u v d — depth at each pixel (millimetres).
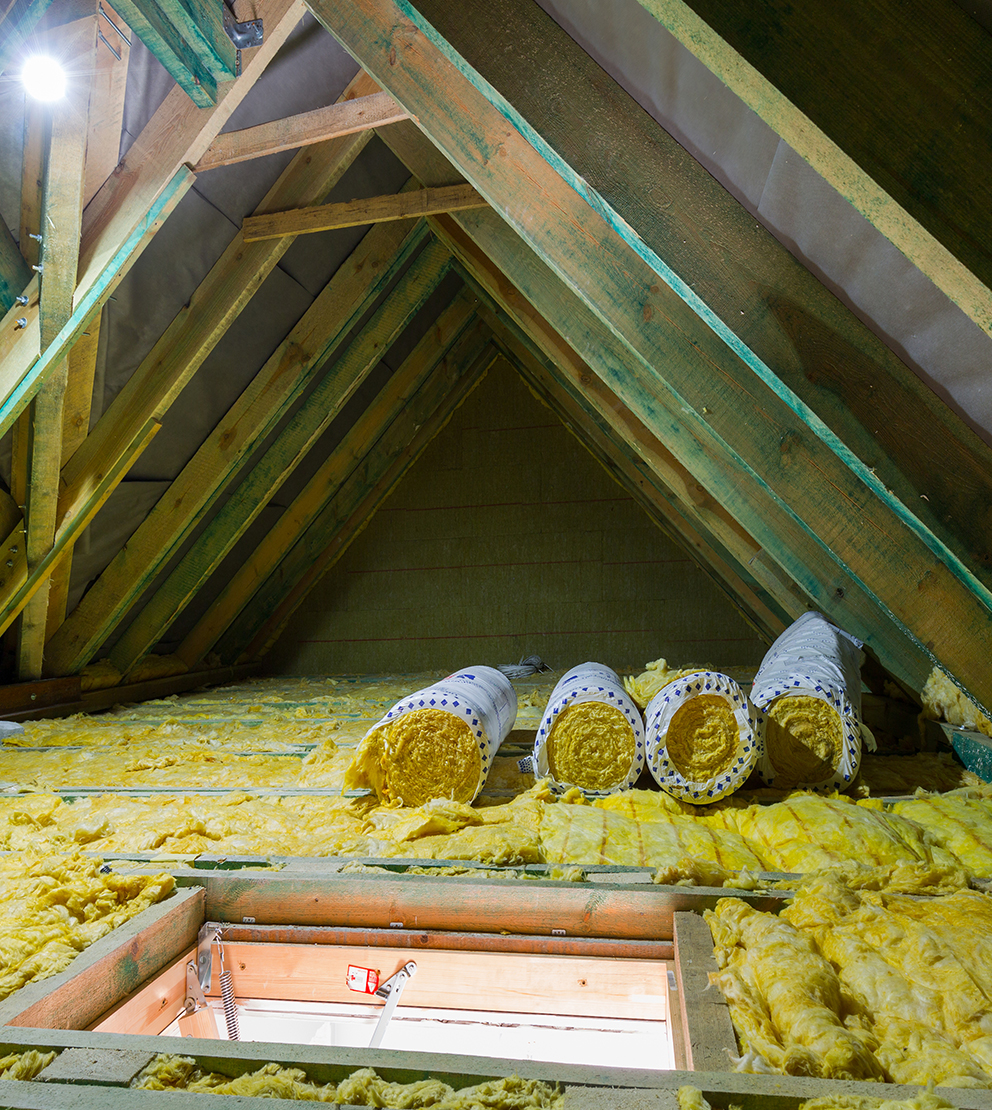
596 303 1862
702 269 1314
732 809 2080
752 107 863
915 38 787
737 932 1364
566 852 1775
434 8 1293
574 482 6547
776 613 5254
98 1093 933
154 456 3752
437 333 5566
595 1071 974
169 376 3119
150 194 2152
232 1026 1590
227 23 1896
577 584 6543
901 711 3246
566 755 2242
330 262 3908
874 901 1400
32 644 3771
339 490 5996
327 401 4566
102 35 1884
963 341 1156
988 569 1286
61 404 2705
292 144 2268
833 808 1928
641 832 1901
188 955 1582
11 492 3133
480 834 1871
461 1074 970
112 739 3338
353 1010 1596
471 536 6668
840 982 1196
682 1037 1221
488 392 6637
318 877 1646
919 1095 893
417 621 6734
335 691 5203
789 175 1140
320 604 6828
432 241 4504
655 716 2158
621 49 1196
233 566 5441
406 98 1907
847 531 1748
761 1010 1136
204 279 3146
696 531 4922
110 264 2199
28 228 2096
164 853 1865
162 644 5395
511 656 6621
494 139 1873
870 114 794
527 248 2830
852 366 1294
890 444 1296
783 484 1781
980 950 1195
